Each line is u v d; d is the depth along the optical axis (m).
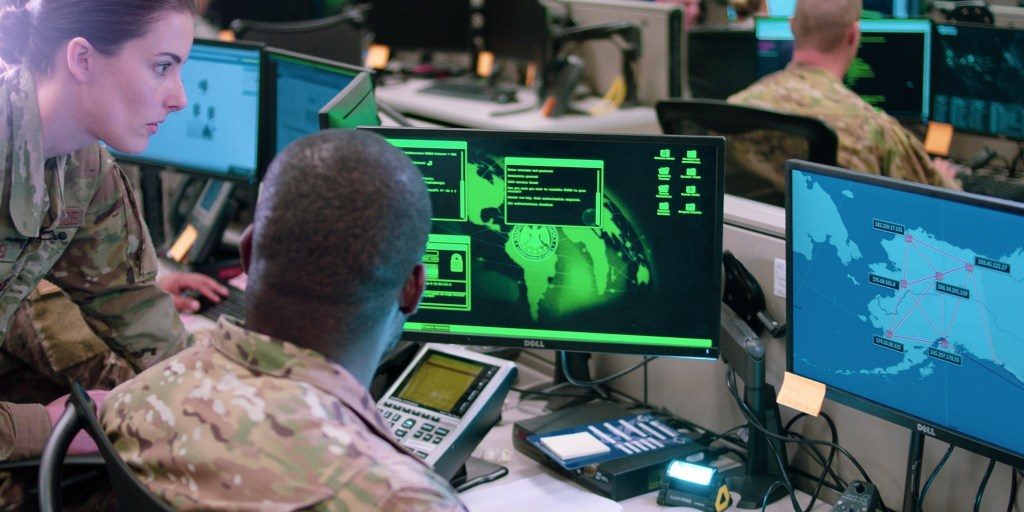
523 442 1.84
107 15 1.46
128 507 1.09
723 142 1.67
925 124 3.61
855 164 2.88
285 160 1.03
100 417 1.13
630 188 1.71
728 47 4.01
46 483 1.15
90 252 1.72
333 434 1.00
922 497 1.57
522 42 4.60
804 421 1.76
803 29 2.97
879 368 1.50
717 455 1.83
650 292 1.74
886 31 3.55
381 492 0.96
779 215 1.79
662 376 1.98
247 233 1.12
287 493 0.97
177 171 2.79
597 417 1.91
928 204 1.37
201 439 1.02
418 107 4.50
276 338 1.05
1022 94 3.31
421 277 1.11
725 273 1.81
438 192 1.77
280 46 3.81
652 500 1.70
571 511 1.65
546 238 1.75
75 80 1.49
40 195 1.53
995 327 1.35
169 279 2.56
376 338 1.08
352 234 1.00
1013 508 1.52
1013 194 3.21
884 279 1.45
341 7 5.07
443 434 1.70
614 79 4.47
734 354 1.73
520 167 1.74
